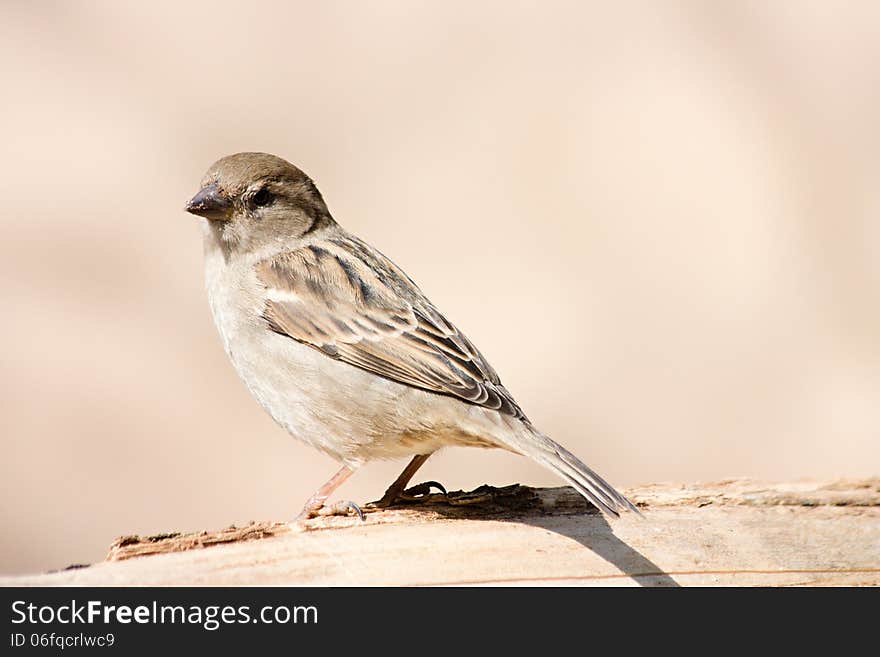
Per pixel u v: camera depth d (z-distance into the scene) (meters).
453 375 7.90
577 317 14.29
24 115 16.31
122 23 17.69
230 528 7.35
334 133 16.45
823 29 17.31
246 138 16.31
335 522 7.45
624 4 18.02
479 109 16.73
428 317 8.23
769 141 16.08
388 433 8.17
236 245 8.79
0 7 17.58
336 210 15.46
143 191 15.56
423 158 16.12
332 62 17.34
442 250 15.04
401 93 16.98
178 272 14.70
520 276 14.73
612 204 15.48
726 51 17.22
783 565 7.17
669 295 14.55
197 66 17.17
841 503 7.56
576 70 17.14
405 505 7.86
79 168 15.77
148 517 12.16
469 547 7.09
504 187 15.80
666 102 16.59
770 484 7.77
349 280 8.47
